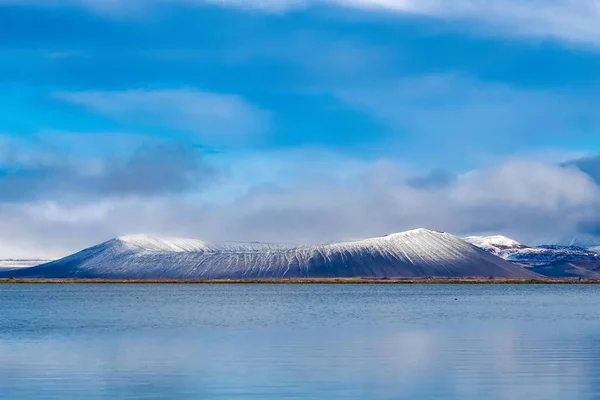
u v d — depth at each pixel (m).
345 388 47.62
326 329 94.31
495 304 181.12
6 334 87.88
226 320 115.50
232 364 58.59
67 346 72.88
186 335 85.50
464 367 56.53
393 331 90.19
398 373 53.59
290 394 45.66
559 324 102.94
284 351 67.50
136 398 44.53
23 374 53.38
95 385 48.84
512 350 67.75
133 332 90.56
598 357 61.94
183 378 51.50
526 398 44.31
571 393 45.75
